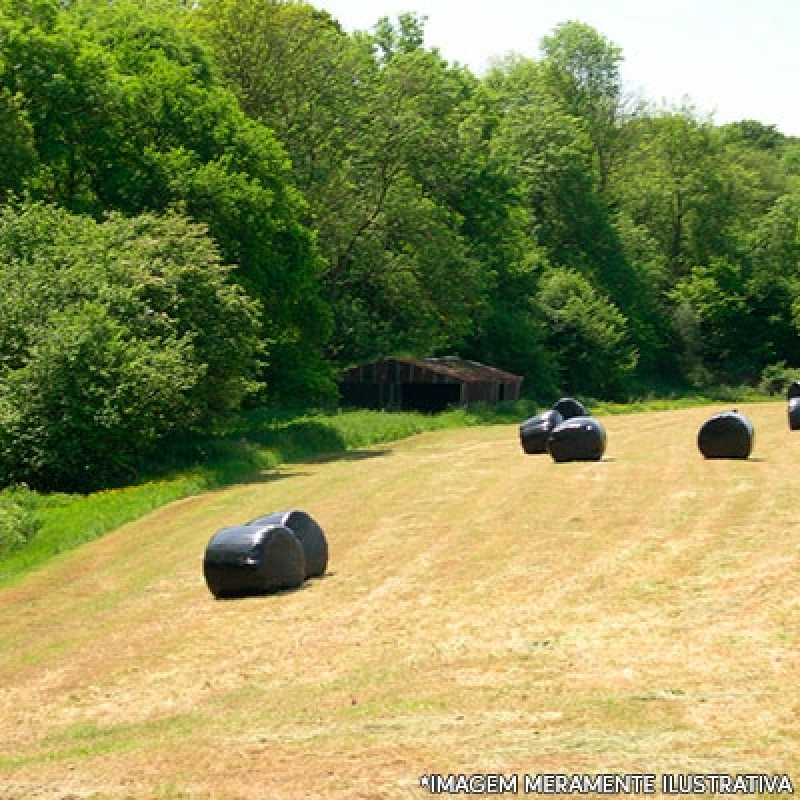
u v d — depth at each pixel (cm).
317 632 1634
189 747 1168
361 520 2631
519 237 7631
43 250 3794
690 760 1030
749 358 9338
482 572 1983
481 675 1354
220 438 4128
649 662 1367
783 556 1975
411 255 6394
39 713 1372
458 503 2806
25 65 4353
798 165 13362
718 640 1452
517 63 10100
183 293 3866
